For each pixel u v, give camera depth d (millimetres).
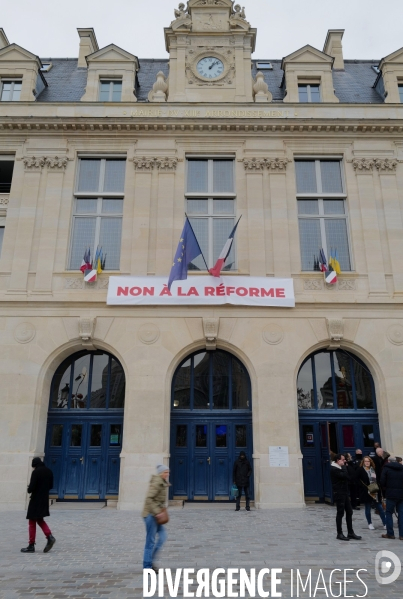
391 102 16656
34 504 7820
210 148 15906
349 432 13977
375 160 15773
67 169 15688
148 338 13906
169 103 16141
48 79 19469
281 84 18406
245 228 15141
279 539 8711
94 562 7156
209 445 13820
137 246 14750
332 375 14422
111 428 14070
